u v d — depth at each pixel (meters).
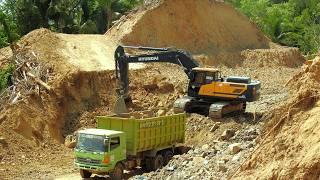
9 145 26.48
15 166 25.17
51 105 30.61
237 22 54.00
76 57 36.44
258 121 27.95
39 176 23.97
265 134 14.86
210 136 27.73
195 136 28.17
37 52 35.22
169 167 21.45
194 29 49.12
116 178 22.69
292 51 53.72
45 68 33.41
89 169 22.34
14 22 49.38
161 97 34.88
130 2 56.25
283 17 70.75
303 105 13.76
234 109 29.83
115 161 22.47
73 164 26.23
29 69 32.97
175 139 26.09
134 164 24.22
